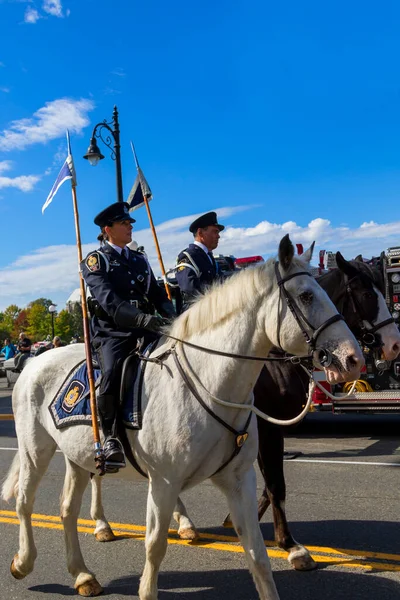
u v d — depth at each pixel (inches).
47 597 156.9
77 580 158.1
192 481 134.8
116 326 155.7
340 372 119.1
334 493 241.8
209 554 180.9
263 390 172.2
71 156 182.7
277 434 172.6
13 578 170.2
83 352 172.6
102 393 144.2
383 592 148.8
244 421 134.7
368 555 172.9
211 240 195.6
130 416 139.7
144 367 144.3
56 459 335.0
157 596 144.1
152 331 145.4
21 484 170.1
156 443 134.4
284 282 128.1
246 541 130.4
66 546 163.9
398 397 347.3
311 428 415.8
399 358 353.4
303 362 128.6
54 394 165.5
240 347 133.3
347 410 357.4
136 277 162.6
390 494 237.1
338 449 336.8
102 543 194.9
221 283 146.9
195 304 145.8
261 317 132.0
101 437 146.0
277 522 169.9
